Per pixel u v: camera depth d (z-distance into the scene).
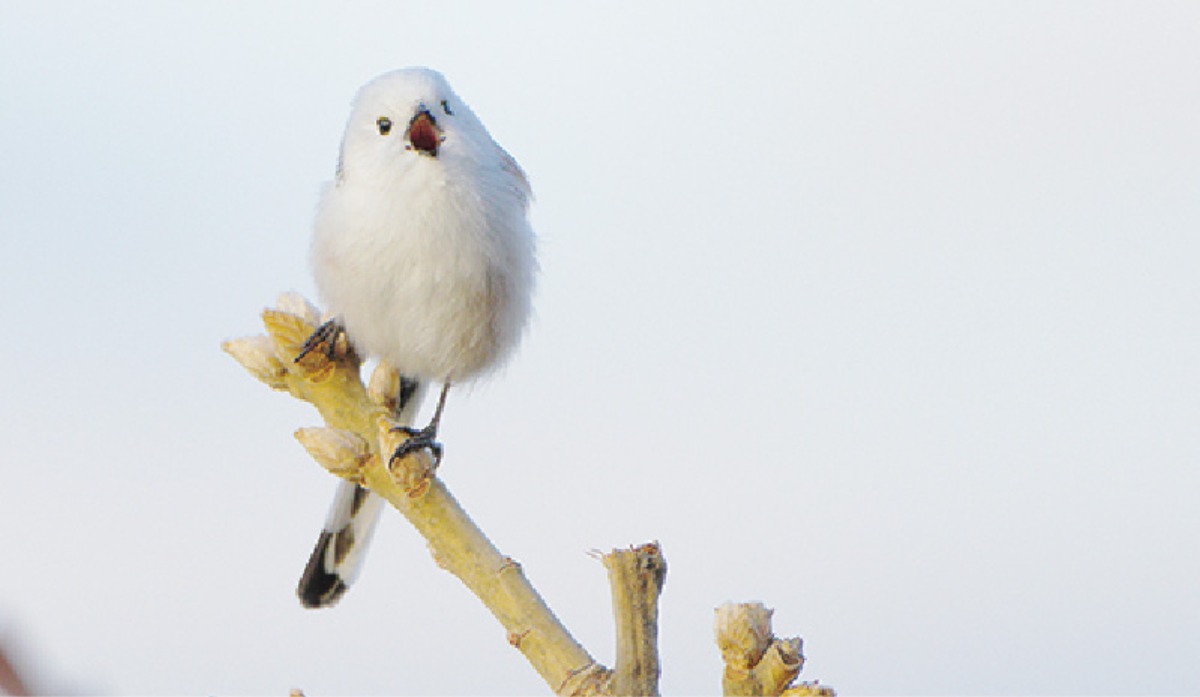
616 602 3.49
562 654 3.90
